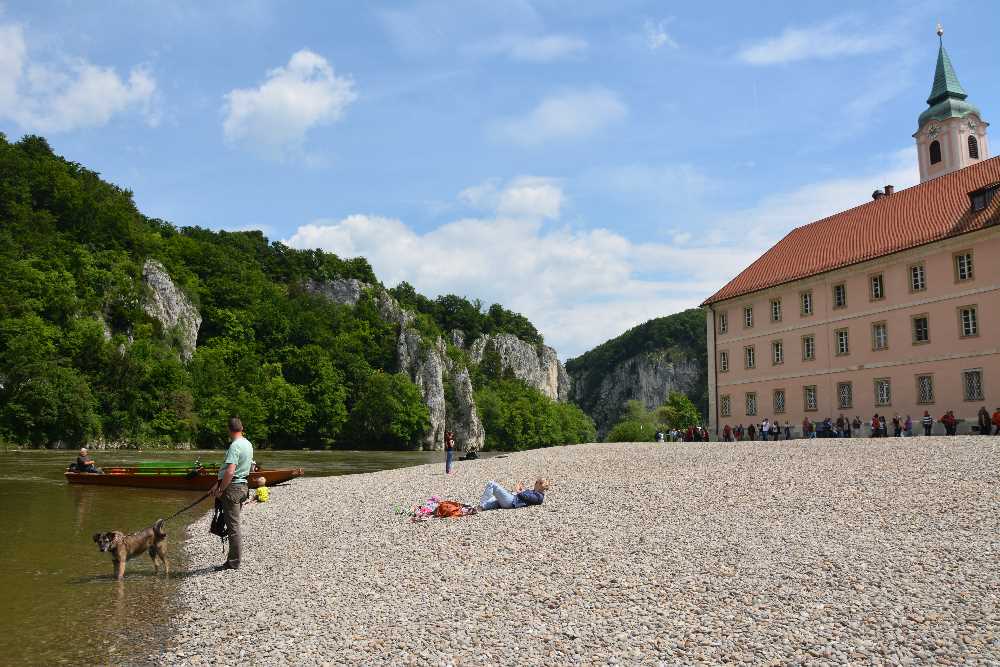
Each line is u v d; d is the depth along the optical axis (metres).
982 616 8.71
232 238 193.88
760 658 7.77
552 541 14.16
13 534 18.69
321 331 160.12
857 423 47.59
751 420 59.12
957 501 15.60
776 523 14.71
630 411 132.50
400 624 9.60
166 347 120.75
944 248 44.69
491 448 179.38
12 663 8.73
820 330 53.28
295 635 9.41
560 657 8.10
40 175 133.88
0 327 91.44
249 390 125.88
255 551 15.99
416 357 174.00
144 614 10.89
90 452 78.25
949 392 43.88
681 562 12.00
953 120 62.06
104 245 131.00
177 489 32.16
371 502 22.89
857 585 10.17
